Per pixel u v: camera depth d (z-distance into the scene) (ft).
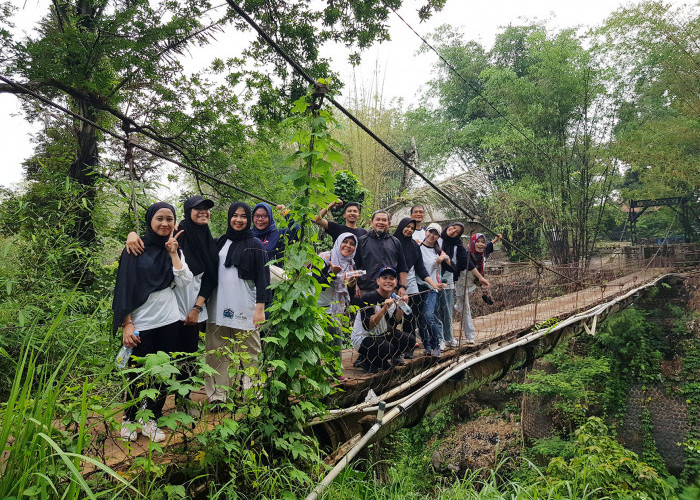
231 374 9.04
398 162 40.83
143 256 9.55
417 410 14.78
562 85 52.85
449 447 40.73
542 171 57.52
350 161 37.22
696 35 45.85
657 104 56.13
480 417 44.06
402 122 53.06
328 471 10.12
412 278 16.72
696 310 44.75
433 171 69.72
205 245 10.94
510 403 43.45
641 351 42.63
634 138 50.62
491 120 67.36
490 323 24.84
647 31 48.21
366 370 14.69
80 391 7.92
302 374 10.41
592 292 40.40
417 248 16.87
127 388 7.61
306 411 10.34
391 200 42.27
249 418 9.25
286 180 10.02
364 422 12.33
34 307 12.03
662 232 78.95
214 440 8.54
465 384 17.22
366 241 15.49
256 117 29.58
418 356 16.72
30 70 20.92
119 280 9.33
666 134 48.67
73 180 18.90
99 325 12.50
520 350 21.18
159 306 9.57
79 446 6.12
